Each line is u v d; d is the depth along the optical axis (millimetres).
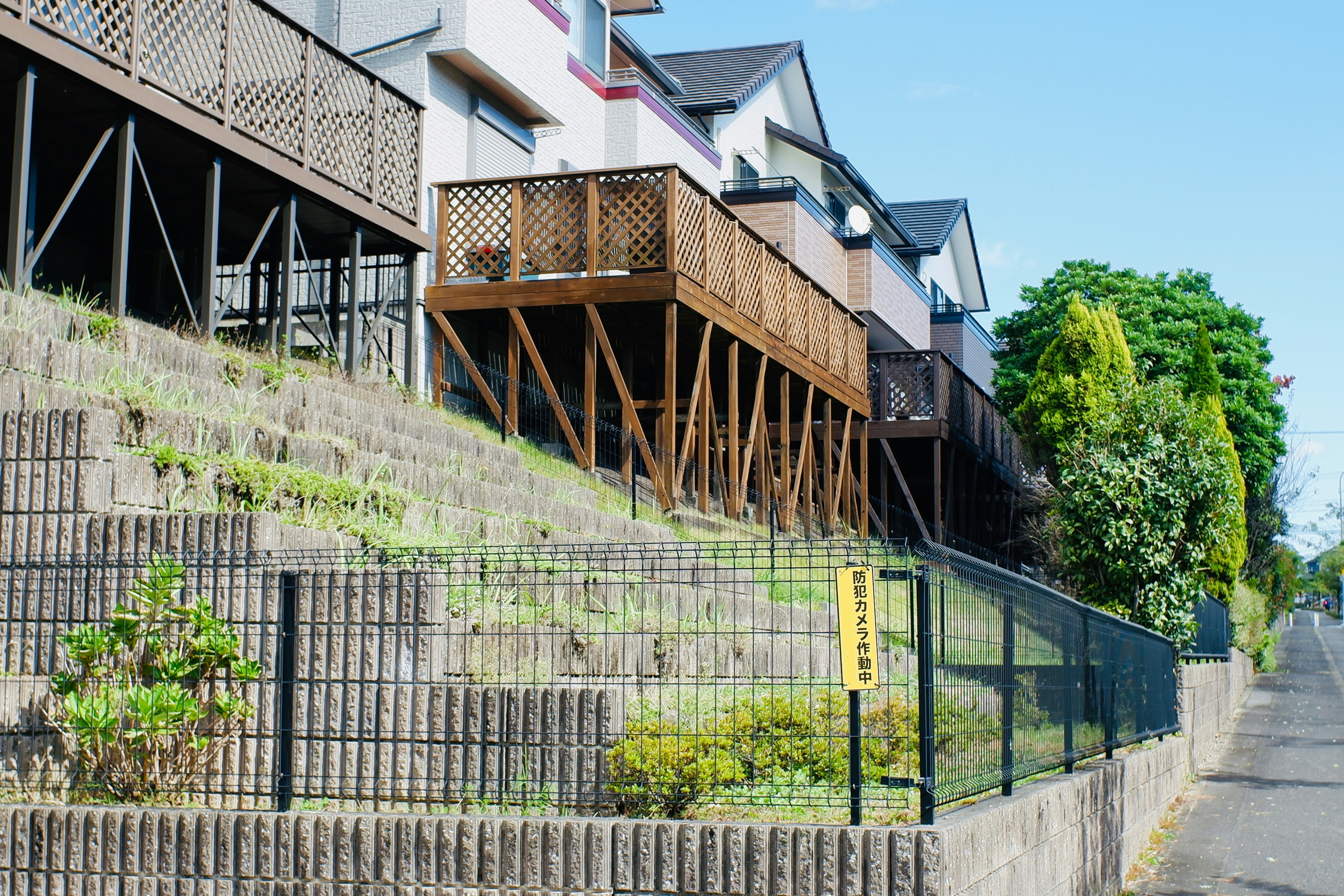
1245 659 21406
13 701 5957
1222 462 13430
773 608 5359
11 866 5453
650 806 5289
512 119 16719
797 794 5598
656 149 20359
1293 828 9406
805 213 22875
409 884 5039
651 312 14320
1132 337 25266
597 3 19797
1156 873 8047
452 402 14219
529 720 5500
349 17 15250
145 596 5754
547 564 7273
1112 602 13438
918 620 4898
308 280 14688
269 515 6223
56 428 6453
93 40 9430
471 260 14141
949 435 20875
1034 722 6512
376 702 5566
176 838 5305
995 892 5203
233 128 10625
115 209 10172
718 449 14727
